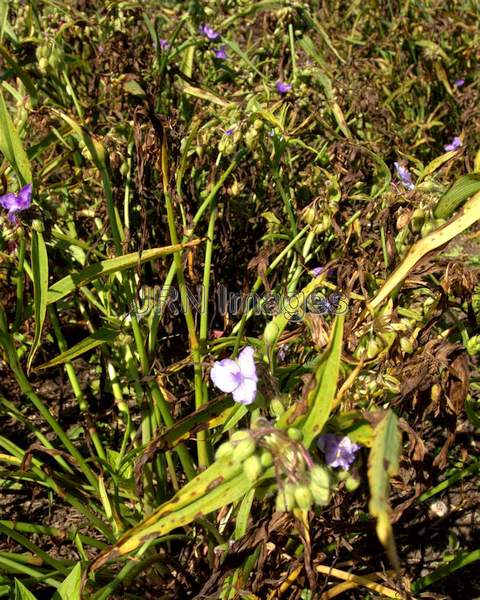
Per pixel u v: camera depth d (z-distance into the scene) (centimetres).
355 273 50
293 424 34
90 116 75
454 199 47
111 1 82
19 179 46
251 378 38
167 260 69
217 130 59
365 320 48
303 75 84
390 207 52
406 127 112
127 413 62
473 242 87
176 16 114
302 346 60
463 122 115
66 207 70
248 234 80
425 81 124
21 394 83
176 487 60
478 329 61
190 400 71
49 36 64
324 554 52
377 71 119
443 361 46
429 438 75
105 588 45
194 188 69
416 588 55
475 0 151
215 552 50
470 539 64
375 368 51
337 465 37
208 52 97
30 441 76
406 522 63
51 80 72
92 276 48
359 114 88
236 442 33
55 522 67
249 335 78
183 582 55
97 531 66
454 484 69
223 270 79
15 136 45
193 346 52
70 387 85
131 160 63
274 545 51
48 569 52
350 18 150
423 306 56
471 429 76
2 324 48
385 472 28
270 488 37
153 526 35
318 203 56
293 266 67
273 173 62
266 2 93
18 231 48
